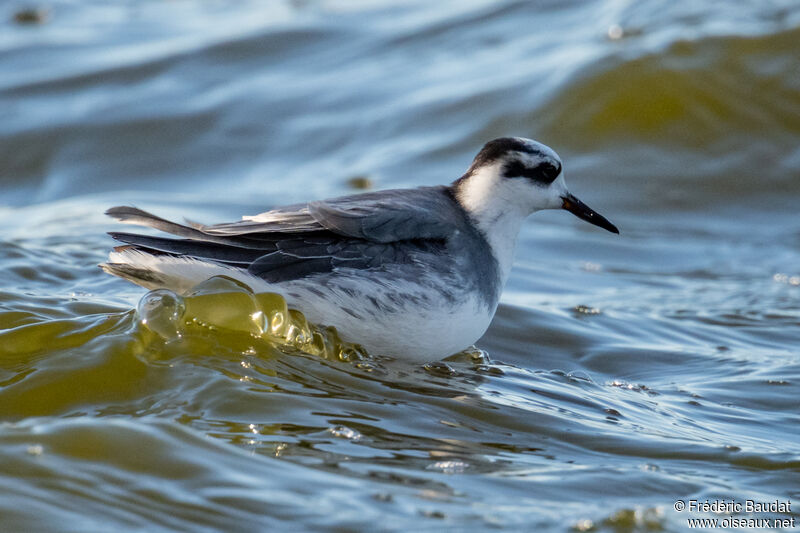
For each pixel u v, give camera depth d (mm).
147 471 7215
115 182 21938
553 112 23016
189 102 24422
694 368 12383
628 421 10047
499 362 11852
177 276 10172
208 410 8703
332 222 10188
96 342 9633
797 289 16672
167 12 30859
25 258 13172
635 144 22609
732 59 23922
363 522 6871
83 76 25531
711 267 18141
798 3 26016
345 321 10227
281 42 27031
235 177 21953
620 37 25094
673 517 7594
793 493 8523
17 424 7812
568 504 7656
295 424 8578
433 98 24016
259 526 6707
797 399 11320
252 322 9992
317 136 23141
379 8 29062
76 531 6379
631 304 15250
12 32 28859
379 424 8891
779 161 22344
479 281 10594
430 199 10992
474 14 27734
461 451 8570
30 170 22469
